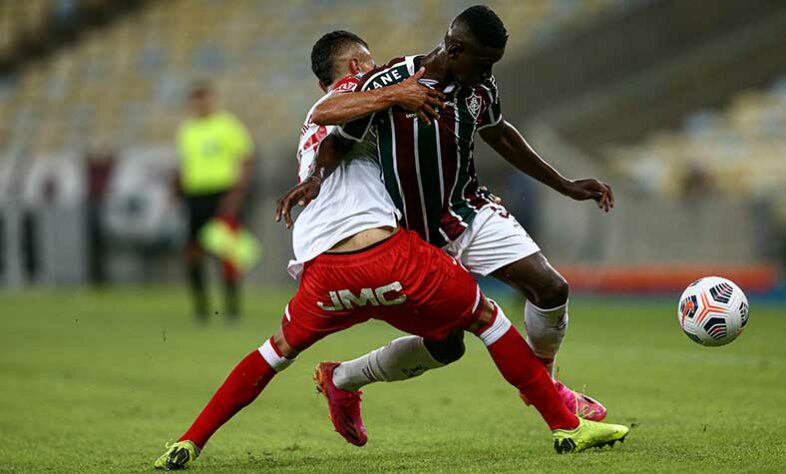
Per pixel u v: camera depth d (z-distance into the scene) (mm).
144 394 23828
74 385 25375
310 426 19094
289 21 78625
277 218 13906
